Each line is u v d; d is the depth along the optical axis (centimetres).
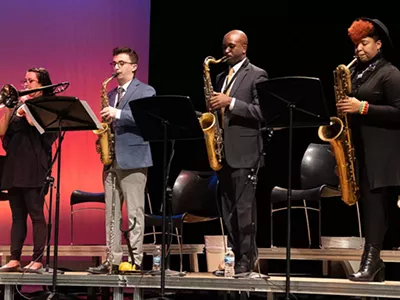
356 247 554
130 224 513
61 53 722
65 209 705
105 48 718
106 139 521
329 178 593
